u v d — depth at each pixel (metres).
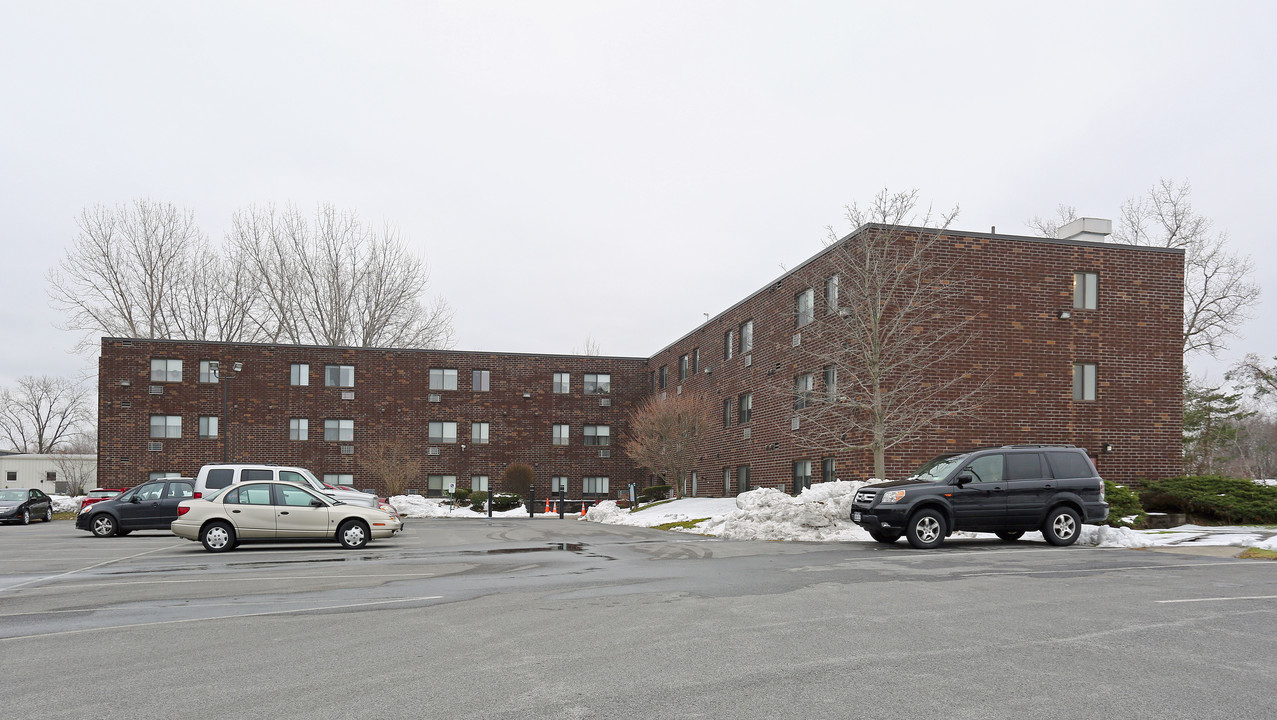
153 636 8.22
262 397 46.28
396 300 55.62
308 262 54.56
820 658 7.01
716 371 39.41
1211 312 42.38
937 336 24.69
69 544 21.25
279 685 6.27
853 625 8.45
